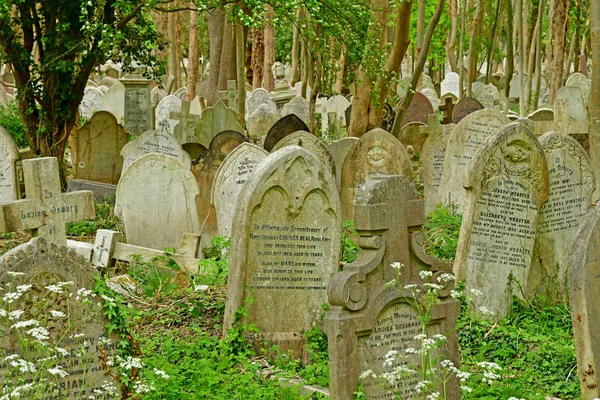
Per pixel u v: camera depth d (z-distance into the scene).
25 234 13.86
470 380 8.11
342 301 7.24
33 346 6.66
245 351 8.79
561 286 10.86
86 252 11.63
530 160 10.41
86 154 17.33
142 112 22.89
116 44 16.56
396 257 7.55
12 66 17.16
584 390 7.14
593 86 11.95
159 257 11.40
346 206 14.49
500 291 10.30
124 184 13.07
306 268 9.22
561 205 10.93
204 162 14.34
